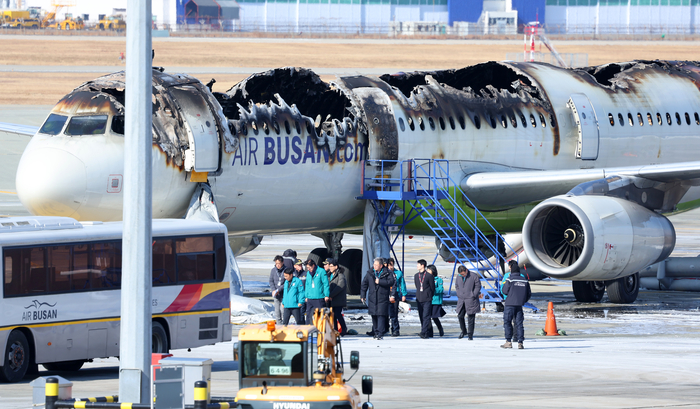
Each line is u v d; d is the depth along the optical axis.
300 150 99.50
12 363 62.53
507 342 78.69
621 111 124.75
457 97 114.19
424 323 84.50
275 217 101.56
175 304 70.06
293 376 40.59
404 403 53.97
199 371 43.62
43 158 87.00
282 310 87.38
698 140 132.25
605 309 108.88
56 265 64.88
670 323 96.81
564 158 120.38
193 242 71.69
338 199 104.69
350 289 121.06
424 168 108.94
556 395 57.06
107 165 87.38
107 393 57.53
